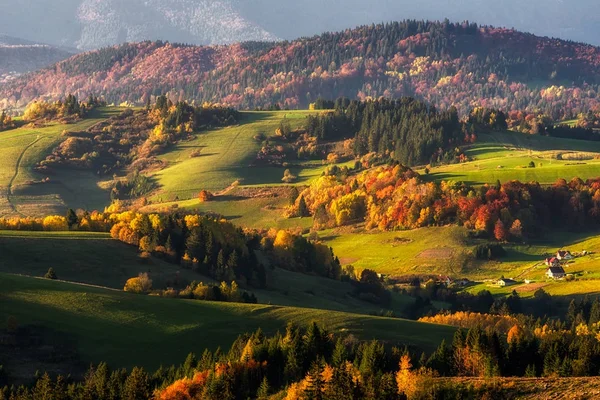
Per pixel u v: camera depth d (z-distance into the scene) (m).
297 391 152.25
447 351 168.25
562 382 133.00
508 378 140.62
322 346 174.38
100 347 186.12
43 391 158.12
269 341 176.62
